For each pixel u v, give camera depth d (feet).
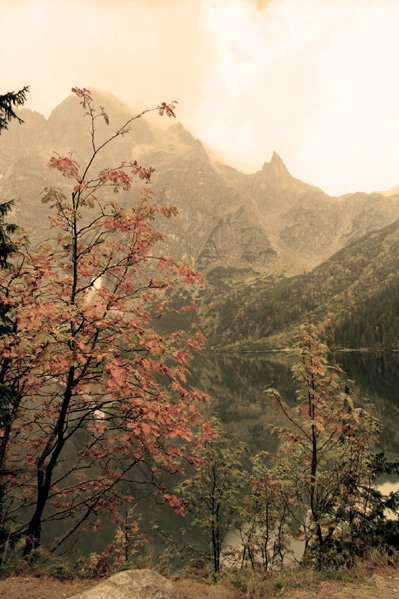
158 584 12.29
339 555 21.18
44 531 51.57
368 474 25.96
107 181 20.88
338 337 541.34
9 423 19.26
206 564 28.55
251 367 391.04
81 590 14.56
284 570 19.27
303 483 26.43
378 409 134.21
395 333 500.33
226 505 28.37
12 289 19.65
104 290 19.77
